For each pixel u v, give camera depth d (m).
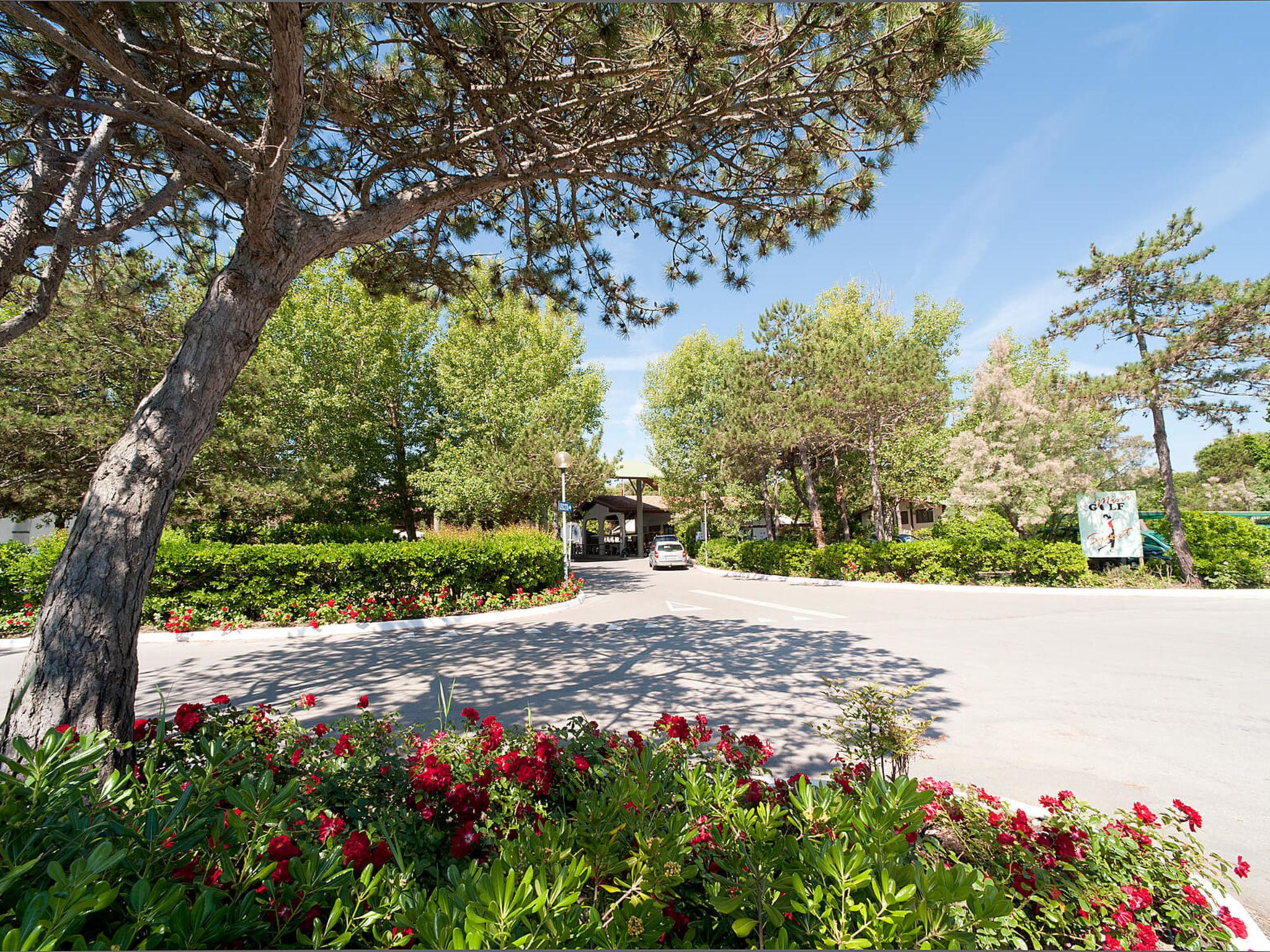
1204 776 3.89
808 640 8.68
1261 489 29.39
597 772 2.63
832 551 17.58
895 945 1.23
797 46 3.94
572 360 25.61
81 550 2.88
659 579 20.91
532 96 4.42
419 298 6.84
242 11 4.05
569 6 3.59
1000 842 2.31
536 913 1.25
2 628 10.26
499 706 5.65
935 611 11.15
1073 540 15.89
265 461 14.79
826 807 1.77
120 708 2.83
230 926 1.26
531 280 6.75
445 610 11.62
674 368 26.86
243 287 3.51
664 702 5.69
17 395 11.26
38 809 1.40
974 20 3.40
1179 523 13.30
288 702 5.86
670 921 1.42
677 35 3.53
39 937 1.02
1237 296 12.02
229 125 4.94
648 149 5.11
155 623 10.42
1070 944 2.11
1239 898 2.64
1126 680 6.20
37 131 4.75
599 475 21.09
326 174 5.45
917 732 3.00
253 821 1.53
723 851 1.73
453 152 4.75
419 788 2.53
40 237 4.56
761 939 1.38
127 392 12.52
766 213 5.40
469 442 20.12
